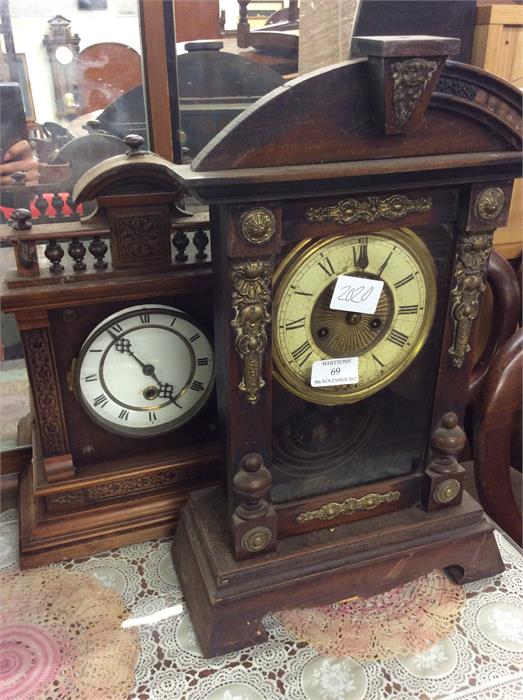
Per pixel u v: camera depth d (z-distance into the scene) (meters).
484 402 1.15
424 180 0.73
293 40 1.09
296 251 0.74
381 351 0.86
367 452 0.93
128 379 0.98
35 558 0.99
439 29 0.99
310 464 0.89
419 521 0.94
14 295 0.84
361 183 0.71
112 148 1.08
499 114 0.74
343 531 0.92
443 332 0.87
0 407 1.19
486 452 1.18
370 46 0.64
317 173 0.66
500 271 1.21
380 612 0.92
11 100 1.00
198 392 1.02
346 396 0.86
